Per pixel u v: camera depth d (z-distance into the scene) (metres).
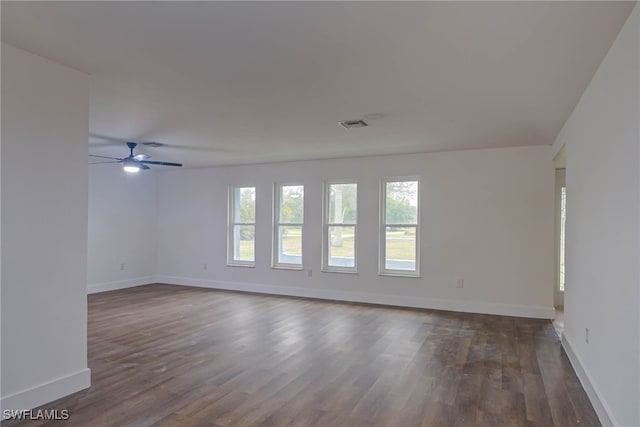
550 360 3.63
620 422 2.17
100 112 3.71
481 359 3.65
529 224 5.32
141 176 7.80
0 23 2.09
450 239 5.71
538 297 5.27
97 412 2.57
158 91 3.13
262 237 7.11
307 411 2.64
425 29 2.10
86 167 2.85
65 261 2.73
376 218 6.18
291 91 3.12
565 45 2.28
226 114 3.77
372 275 6.19
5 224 2.40
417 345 4.06
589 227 2.93
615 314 2.26
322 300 6.38
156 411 2.61
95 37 2.25
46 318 2.62
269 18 2.00
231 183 7.40
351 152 5.80
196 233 7.74
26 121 2.50
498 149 5.47
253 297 6.61
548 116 3.75
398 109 3.57
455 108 3.53
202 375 3.23
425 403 2.77
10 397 2.42
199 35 2.20
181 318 5.15
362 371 3.35
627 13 1.93
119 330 4.57
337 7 1.89
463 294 5.63
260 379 3.16
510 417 2.58
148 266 7.96
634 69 1.92
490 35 2.17
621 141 2.14
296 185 6.93
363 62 2.55
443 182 5.76
